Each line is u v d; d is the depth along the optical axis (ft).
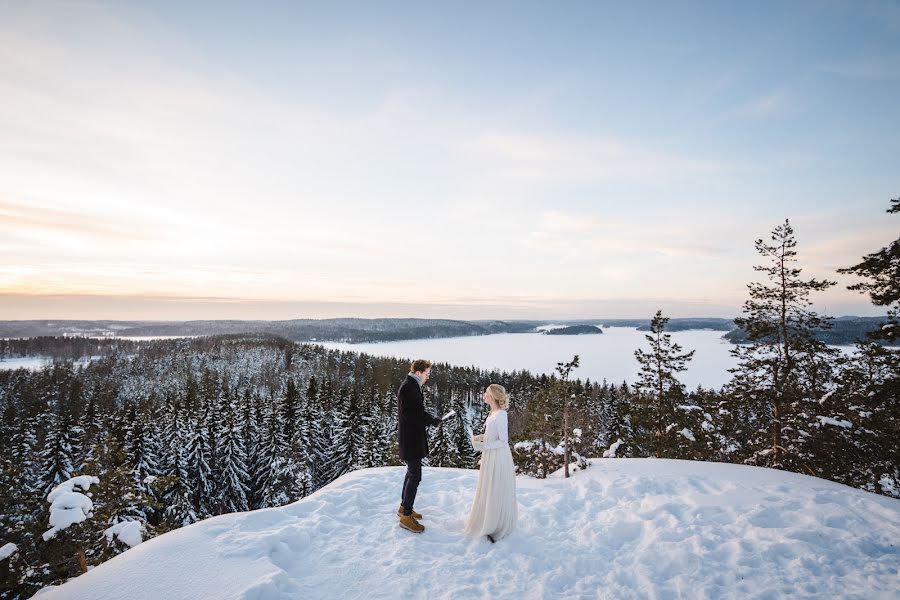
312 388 208.64
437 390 329.31
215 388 316.19
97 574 12.42
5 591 30.37
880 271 38.58
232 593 11.82
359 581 13.69
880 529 16.25
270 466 125.08
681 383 57.52
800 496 19.54
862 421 39.45
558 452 35.09
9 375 334.85
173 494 95.40
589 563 15.14
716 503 19.02
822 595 12.75
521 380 341.82
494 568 14.75
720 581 13.69
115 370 414.00
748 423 53.78
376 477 23.79
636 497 20.97
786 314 50.26
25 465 92.43
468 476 24.85
